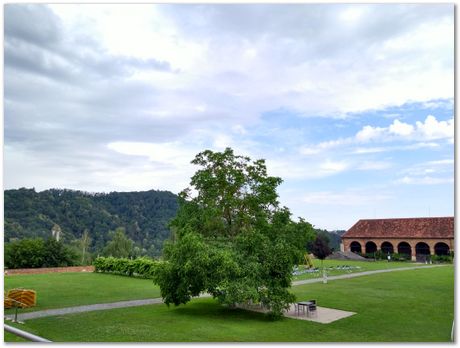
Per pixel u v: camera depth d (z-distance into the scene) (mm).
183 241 19703
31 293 21906
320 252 57688
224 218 23391
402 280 35156
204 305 22859
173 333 15906
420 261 61719
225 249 19922
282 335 15812
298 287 30859
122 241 72188
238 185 22656
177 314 20016
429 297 25547
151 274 37719
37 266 46281
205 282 18734
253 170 23391
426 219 71188
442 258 59750
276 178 23016
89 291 28453
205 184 22812
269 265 19516
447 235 65375
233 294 18016
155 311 20859
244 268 19047
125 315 19578
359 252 75250
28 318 18547
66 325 17094
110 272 43500
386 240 71438
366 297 25641
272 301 18906
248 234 20594
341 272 43156
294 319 18906
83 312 20297
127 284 33219
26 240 47875
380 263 57719
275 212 22828
